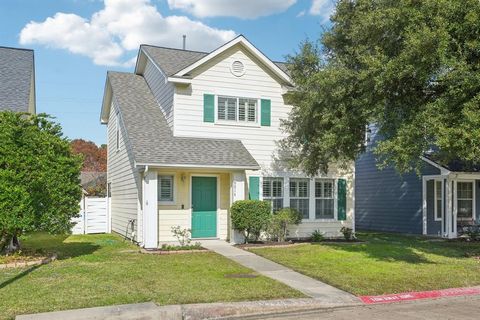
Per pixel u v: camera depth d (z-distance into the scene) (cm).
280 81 1783
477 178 2091
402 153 1092
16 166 1151
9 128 1162
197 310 755
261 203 1545
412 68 1089
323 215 1827
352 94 1297
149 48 1958
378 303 870
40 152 1186
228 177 1697
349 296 888
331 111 1312
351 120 1281
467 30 1112
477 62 1127
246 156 1620
